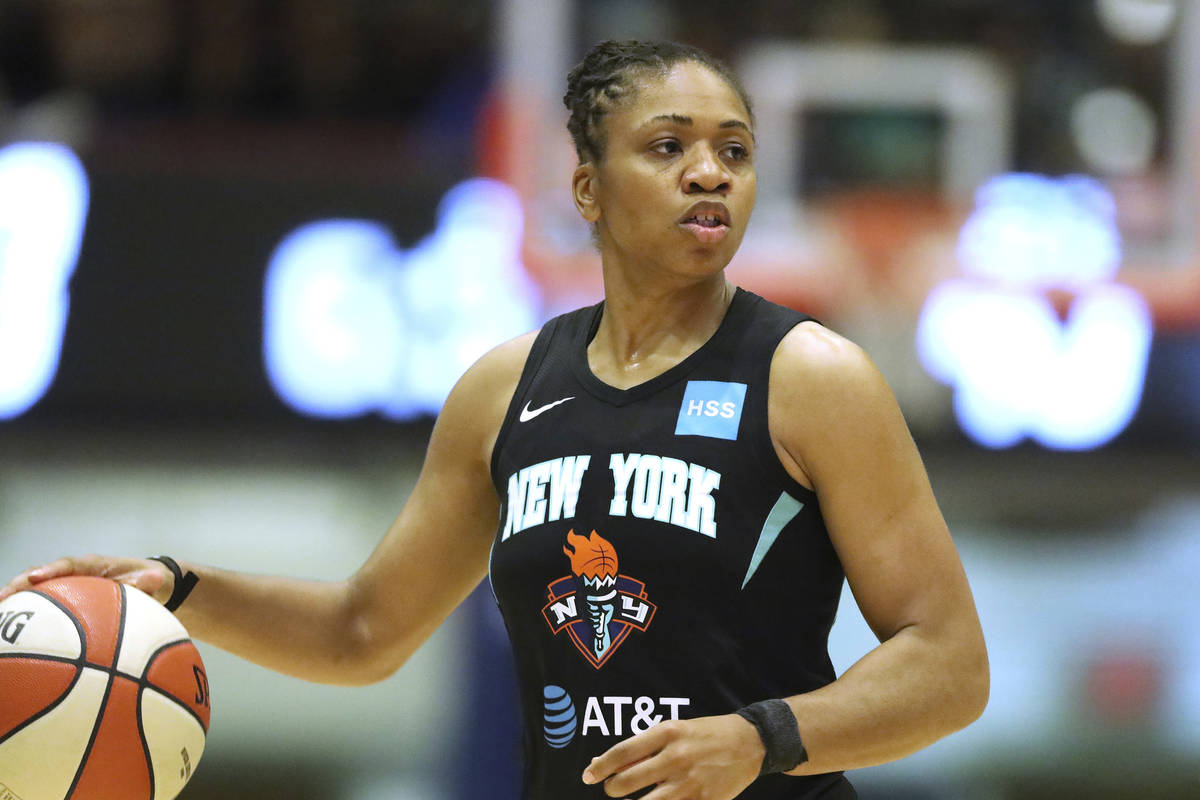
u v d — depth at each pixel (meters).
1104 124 26.17
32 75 27.34
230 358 23.95
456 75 27.73
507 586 7.64
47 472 25.98
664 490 7.27
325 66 27.72
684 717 7.18
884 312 24.62
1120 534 27.52
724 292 7.88
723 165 7.44
